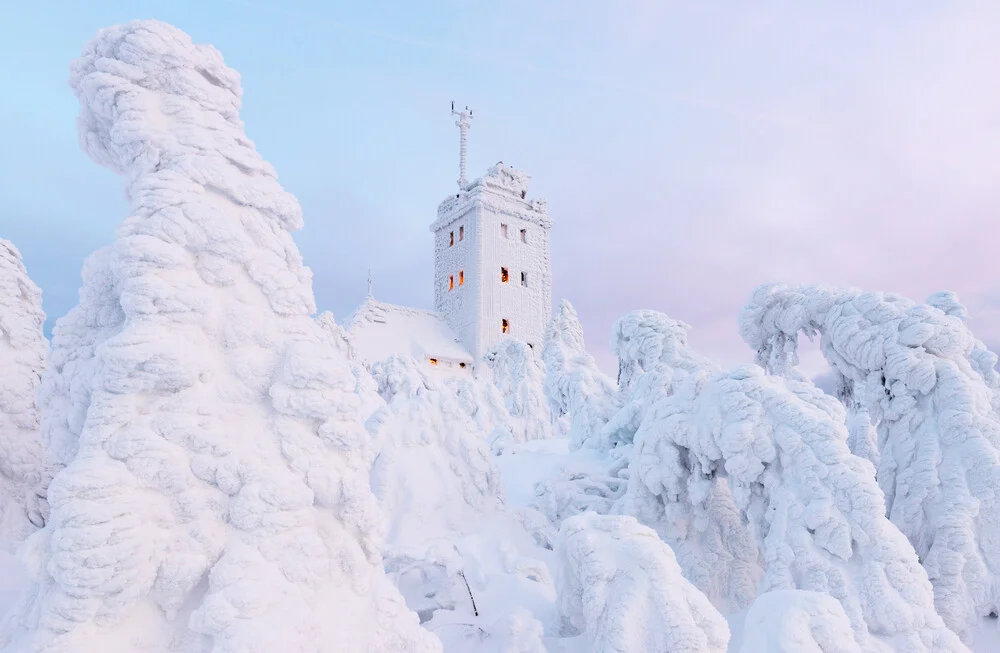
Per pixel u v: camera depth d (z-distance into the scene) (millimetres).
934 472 11812
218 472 4422
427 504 11516
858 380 14320
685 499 11648
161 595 4117
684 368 17188
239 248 5109
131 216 4957
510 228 69500
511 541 11562
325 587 4660
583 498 14953
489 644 7527
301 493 4629
